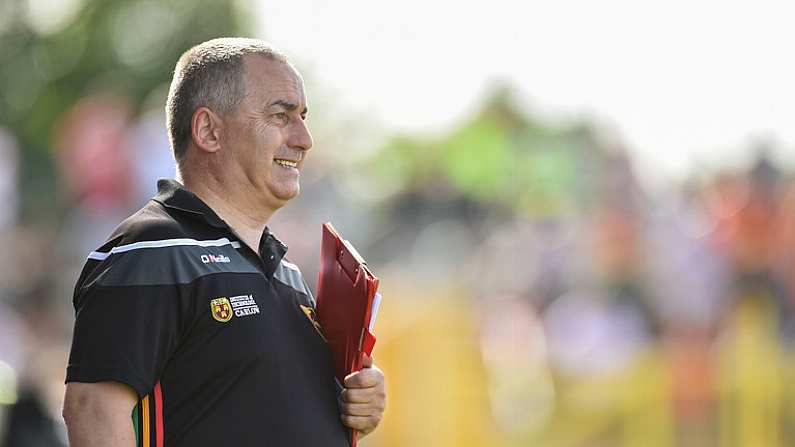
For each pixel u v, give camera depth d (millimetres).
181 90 9820
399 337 26031
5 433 19281
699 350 25000
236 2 73875
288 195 9758
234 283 9156
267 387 9086
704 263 26250
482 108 35594
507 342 28234
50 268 33938
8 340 30453
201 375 8922
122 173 32312
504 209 33156
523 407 26172
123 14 73938
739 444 24500
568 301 27656
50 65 75125
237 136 9641
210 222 9352
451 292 26125
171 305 8859
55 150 47875
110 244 9195
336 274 10156
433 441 25656
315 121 55438
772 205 27234
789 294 26625
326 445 9312
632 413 24906
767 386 24641
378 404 9938
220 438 8867
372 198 39469
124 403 8664
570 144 31578
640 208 28266
